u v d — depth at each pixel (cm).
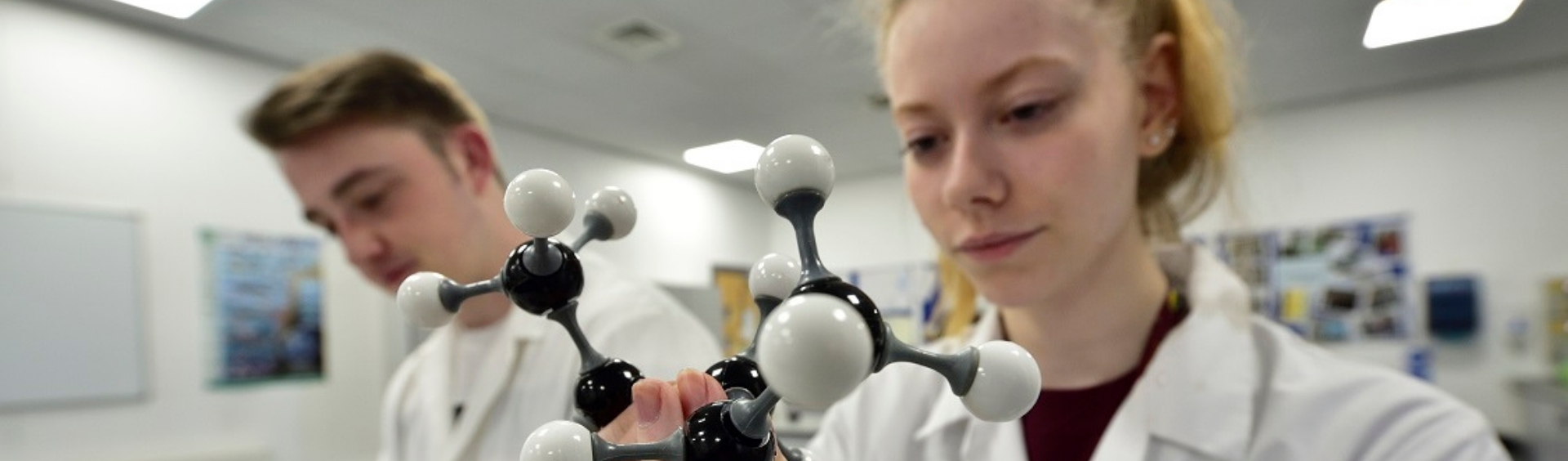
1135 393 55
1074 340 57
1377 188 298
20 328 183
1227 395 54
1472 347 281
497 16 209
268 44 225
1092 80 43
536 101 277
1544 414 240
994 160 43
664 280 359
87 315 194
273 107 67
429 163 62
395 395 91
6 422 180
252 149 230
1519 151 279
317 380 234
